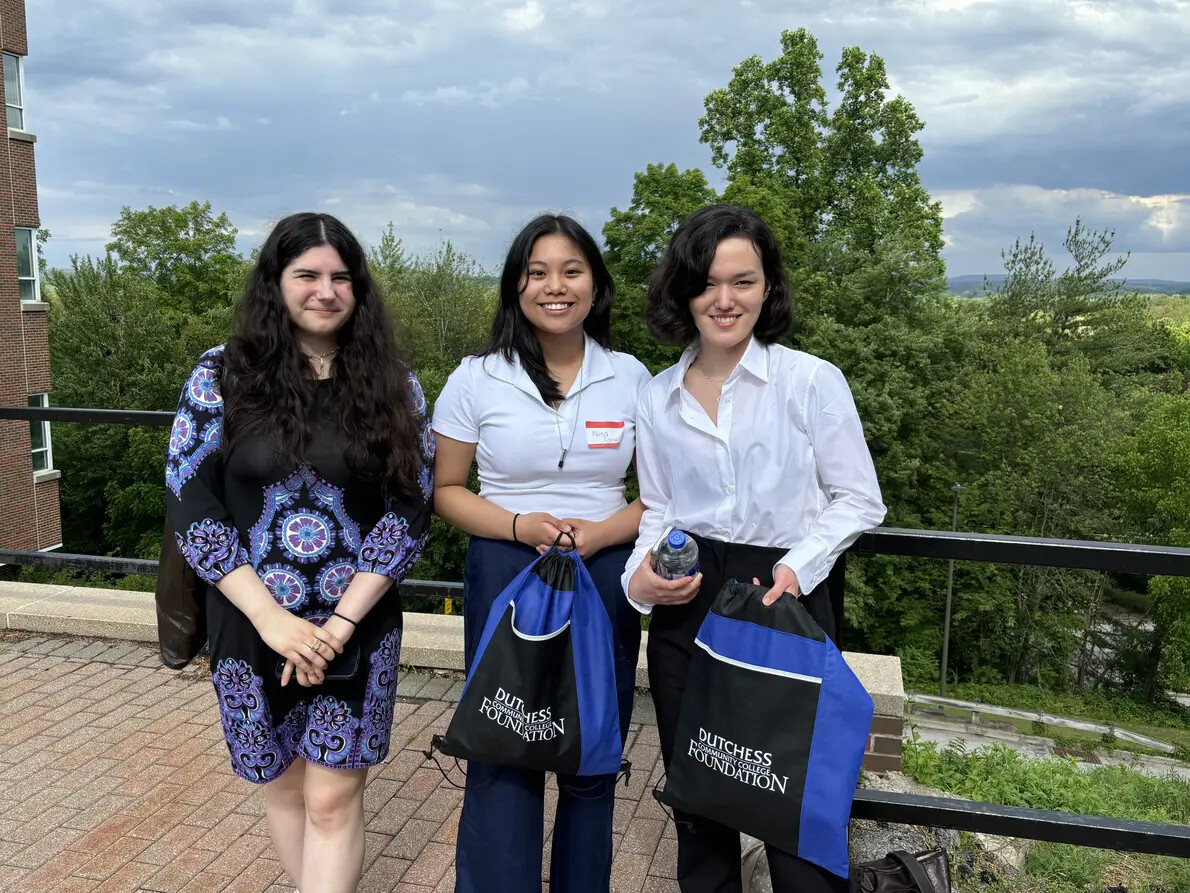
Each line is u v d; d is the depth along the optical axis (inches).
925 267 941.2
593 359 76.1
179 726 126.0
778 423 66.3
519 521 72.4
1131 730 847.1
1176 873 105.6
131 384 1132.5
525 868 71.7
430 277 1112.8
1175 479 931.3
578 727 67.8
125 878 91.7
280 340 69.4
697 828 71.8
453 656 144.3
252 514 70.6
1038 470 948.6
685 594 65.6
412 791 110.0
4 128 745.0
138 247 1392.7
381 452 70.4
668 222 805.2
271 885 90.8
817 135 1061.8
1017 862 105.1
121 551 1147.3
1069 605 976.3
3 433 761.6
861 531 64.7
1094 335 1131.9
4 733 123.6
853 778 59.7
